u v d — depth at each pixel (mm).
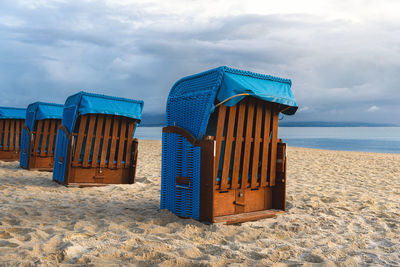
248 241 3775
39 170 9469
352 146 33906
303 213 5230
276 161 5133
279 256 3234
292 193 6891
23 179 8023
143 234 3828
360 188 7609
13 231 3832
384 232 4164
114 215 4781
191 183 4480
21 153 10305
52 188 6934
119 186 7137
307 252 3416
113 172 7566
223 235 3904
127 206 5453
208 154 4238
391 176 9688
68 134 7207
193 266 2910
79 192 6586
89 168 7320
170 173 4859
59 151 7734
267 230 4133
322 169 11281
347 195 6746
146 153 16672
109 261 2961
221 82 4289
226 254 3203
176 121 4867
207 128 4738
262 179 4910
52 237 3566
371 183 8344
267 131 4906
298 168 11523
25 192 6375
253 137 4762
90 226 4113
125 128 7578
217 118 4426
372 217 4922
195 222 4320
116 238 3631
